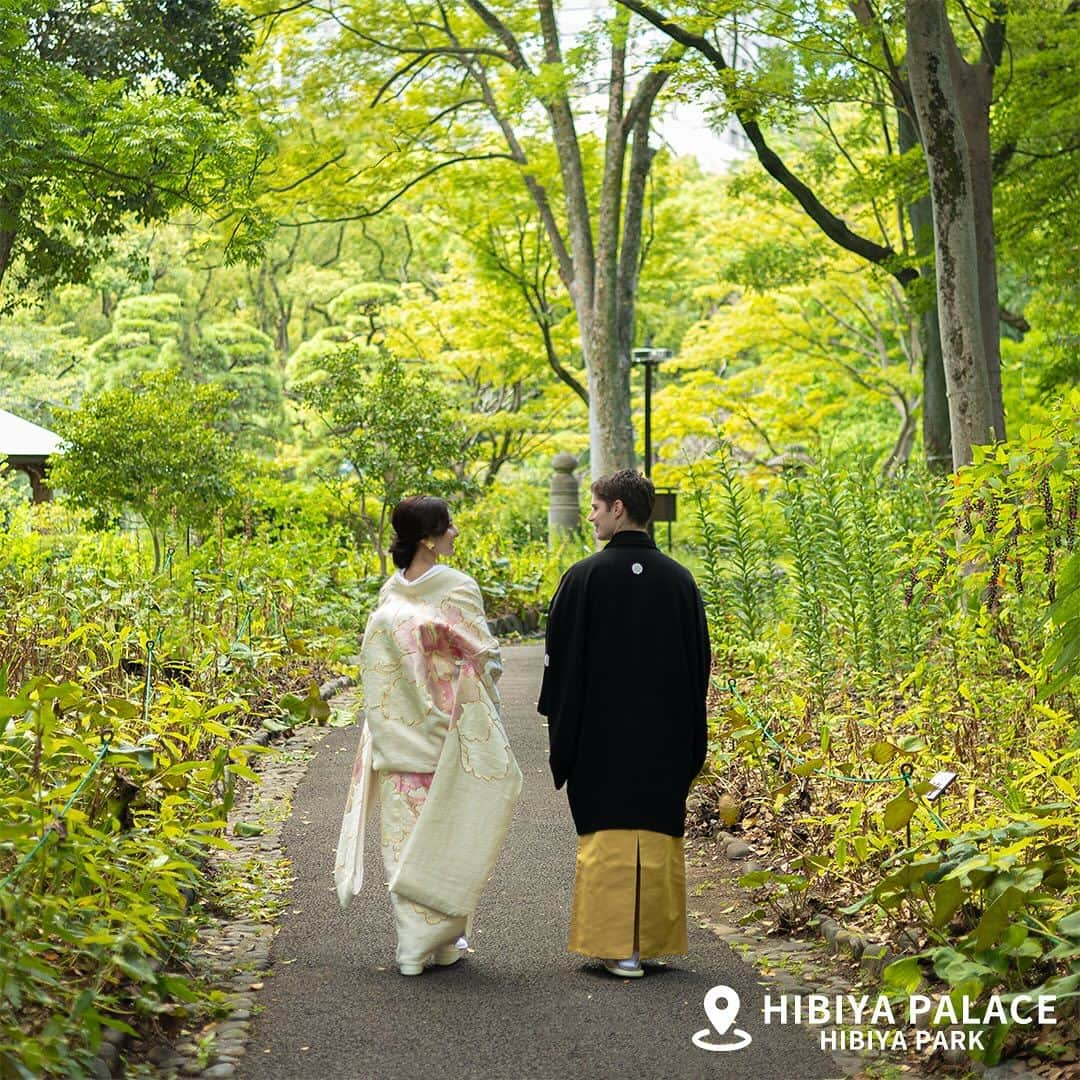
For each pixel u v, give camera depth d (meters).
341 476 21.22
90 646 7.92
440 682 5.01
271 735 9.48
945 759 5.99
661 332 39.91
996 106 15.38
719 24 14.53
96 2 17.94
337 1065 4.02
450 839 4.89
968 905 4.57
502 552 22.38
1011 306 28.70
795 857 5.91
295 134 20.66
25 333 38.72
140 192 14.37
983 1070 3.85
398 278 46.56
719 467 10.79
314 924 5.48
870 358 29.12
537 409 32.75
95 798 4.84
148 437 17.58
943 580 7.20
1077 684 5.38
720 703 8.35
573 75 16.97
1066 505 5.89
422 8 20.58
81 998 3.61
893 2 13.67
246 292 46.09
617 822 4.88
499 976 4.86
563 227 25.75
